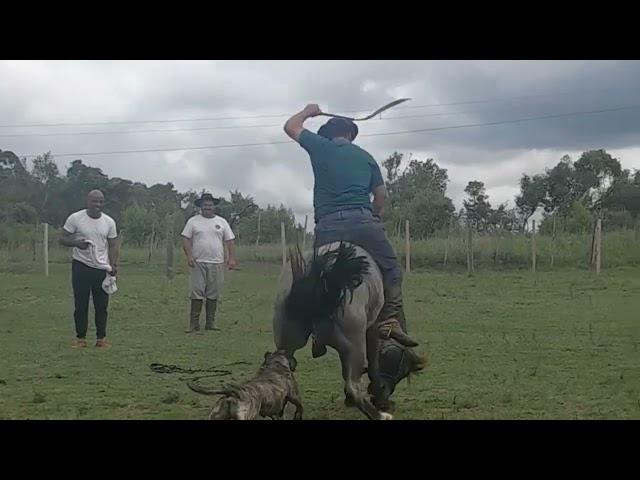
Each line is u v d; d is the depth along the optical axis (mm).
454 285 20359
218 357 10633
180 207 41375
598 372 9227
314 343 6484
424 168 42031
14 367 9695
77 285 11227
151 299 17734
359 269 6211
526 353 10578
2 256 28766
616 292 18547
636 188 41312
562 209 40219
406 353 7148
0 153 42469
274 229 31203
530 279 21906
